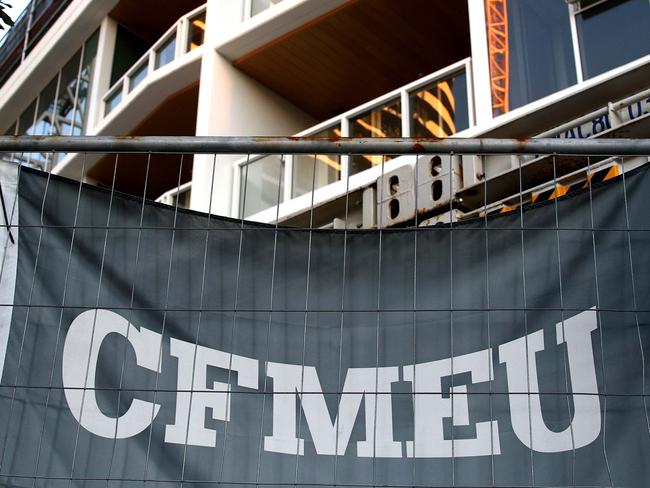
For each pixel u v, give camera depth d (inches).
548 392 183.2
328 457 186.5
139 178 843.4
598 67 407.2
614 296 187.8
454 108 504.7
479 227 200.4
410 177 434.0
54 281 200.1
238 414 190.9
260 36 645.9
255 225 206.8
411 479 182.2
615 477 174.9
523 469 178.7
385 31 633.6
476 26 462.9
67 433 188.2
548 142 194.2
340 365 193.6
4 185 205.5
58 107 877.8
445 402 187.2
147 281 201.8
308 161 567.8
